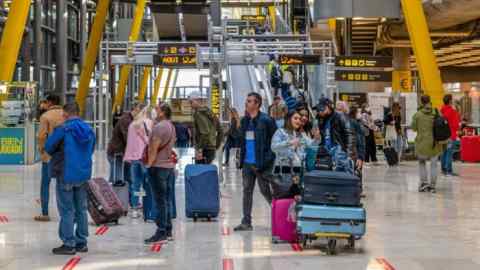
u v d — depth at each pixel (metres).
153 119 11.44
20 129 22.25
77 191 8.70
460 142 24.31
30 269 7.71
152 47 27.47
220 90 19.05
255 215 11.79
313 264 7.95
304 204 8.65
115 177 12.18
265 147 9.91
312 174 8.71
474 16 28.14
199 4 29.56
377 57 24.95
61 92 35.75
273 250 8.80
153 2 29.61
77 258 8.31
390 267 7.79
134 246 9.09
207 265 7.91
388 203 13.50
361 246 9.08
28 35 30.98
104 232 10.17
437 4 26.69
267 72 36.62
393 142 24.42
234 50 25.81
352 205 8.66
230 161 24.55
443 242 9.36
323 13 24.16
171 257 8.36
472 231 10.26
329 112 10.78
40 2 31.92
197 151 13.13
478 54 43.28
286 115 9.59
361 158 12.63
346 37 28.38
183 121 43.31
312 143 9.52
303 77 33.06
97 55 32.59
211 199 11.16
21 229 10.38
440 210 12.52
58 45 35.72
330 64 26.00
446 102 18.77
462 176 18.98
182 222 11.06
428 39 20.22
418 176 19.12
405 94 26.03
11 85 21.73
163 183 9.20
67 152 8.38
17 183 16.84
